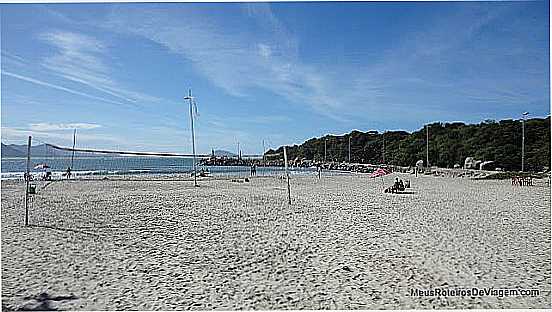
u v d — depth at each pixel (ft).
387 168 236.22
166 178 151.43
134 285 24.23
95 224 44.91
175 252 31.96
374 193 87.35
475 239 36.73
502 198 74.90
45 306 21.22
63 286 24.09
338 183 125.08
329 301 21.90
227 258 30.14
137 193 86.58
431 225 44.24
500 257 30.42
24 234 38.63
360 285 24.29
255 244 34.78
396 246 33.86
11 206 61.36
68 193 85.92
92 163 319.88
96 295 22.70
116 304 21.48
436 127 293.43
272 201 70.33
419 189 98.02
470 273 26.61
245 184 120.78
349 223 45.73
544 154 175.01
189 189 99.19
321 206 62.64
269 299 22.17
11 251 31.86
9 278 25.38
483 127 230.27
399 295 22.75
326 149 382.42
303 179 149.28
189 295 22.70
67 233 39.37
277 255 31.07
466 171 177.27
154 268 27.58
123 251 32.19
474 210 57.36
